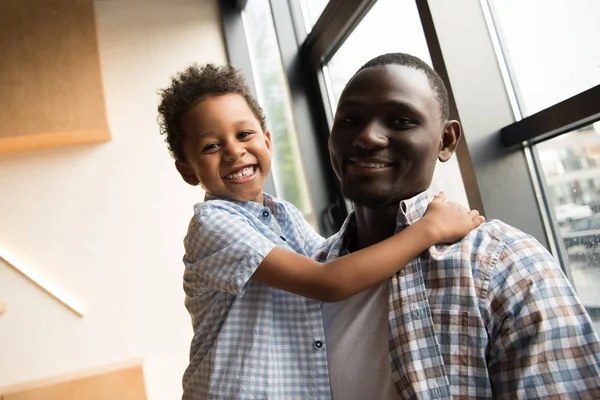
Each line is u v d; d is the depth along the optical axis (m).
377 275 0.72
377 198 0.74
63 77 2.36
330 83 2.30
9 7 2.37
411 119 0.72
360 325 0.76
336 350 0.77
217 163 1.08
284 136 2.56
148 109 2.60
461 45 1.20
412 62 0.77
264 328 0.87
